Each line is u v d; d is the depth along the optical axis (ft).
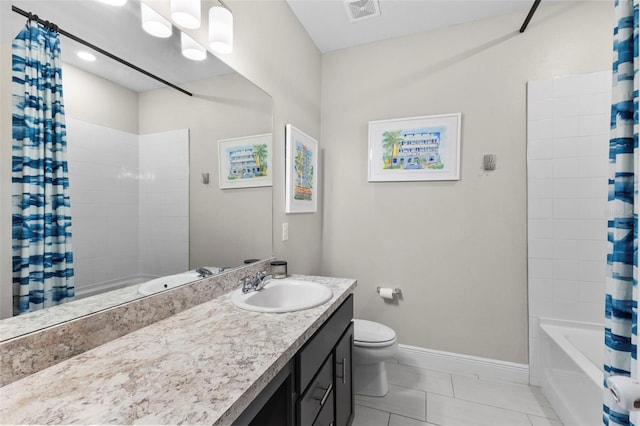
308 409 3.41
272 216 6.07
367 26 7.38
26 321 2.48
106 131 3.15
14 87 2.43
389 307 7.85
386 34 7.70
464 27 7.20
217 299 4.42
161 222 3.78
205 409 1.94
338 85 8.38
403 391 6.45
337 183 8.37
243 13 5.23
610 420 2.57
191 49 4.24
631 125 2.53
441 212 7.38
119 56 3.29
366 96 8.09
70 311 2.79
